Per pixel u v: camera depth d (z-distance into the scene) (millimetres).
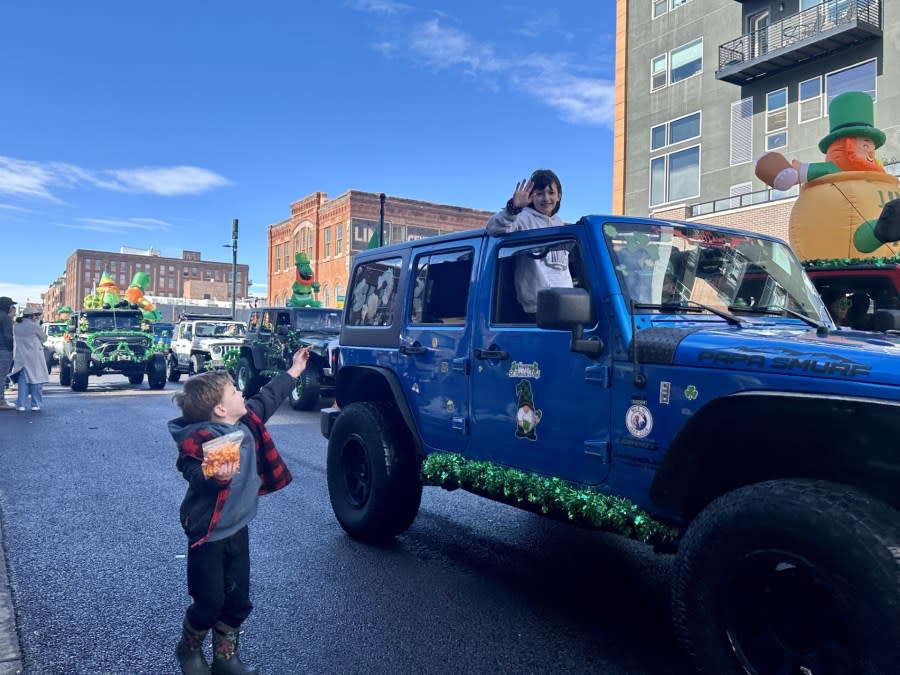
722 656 2453
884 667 2027
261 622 3523
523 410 3516
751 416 2553
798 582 2334
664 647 3271
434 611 3676
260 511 5688
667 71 25156
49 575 4195
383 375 4641
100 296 28203
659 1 25438
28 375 12500
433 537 5031
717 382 2611
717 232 3621
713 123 23547
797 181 9367
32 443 8891
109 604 3762
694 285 3346
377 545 4805
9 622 3494
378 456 4578
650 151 25906
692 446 2697
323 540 4922
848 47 19625
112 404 13758
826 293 8320
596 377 3094
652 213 25703
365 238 37656
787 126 21328
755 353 2547
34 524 5270
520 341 3545
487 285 3859
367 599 3836
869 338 2898
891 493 2463
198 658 2816
